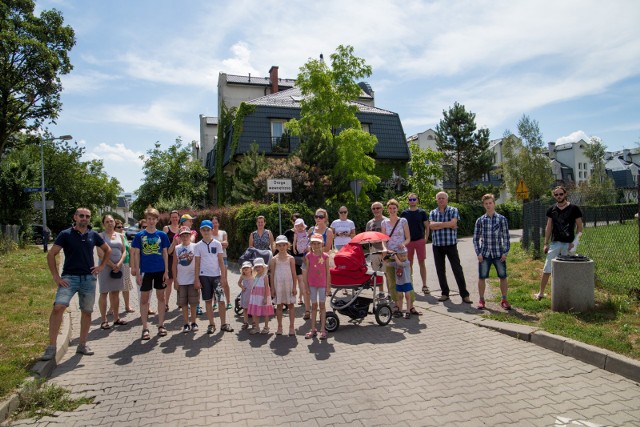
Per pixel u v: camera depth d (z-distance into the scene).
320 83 20.39
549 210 7.67
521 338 6.16
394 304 7.82
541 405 4.17
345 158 20.11
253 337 6.92
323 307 6.71
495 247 7.49
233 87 40.19
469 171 39.66
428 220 9.19
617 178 66.56
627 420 3.83
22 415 4.36
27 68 31.50
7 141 35.78
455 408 4.16
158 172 39.88
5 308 8.62
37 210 36.06
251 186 19.23
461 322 7.12
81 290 6.29
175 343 6.73
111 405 4.54
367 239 7.28
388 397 4.46
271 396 4.60
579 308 6.61
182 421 4.10
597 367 5.04
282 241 6.88
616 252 13.77
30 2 31.14
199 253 7.22
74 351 6.43
